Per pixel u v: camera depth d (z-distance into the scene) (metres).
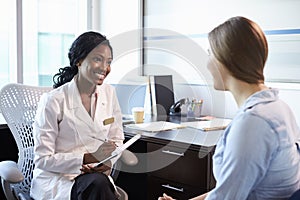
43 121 1.70
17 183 1.70
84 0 3.29
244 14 2.42
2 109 1.90
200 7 2.63
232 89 1.06
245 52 1.00
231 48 1.01
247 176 0.91
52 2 3.10
